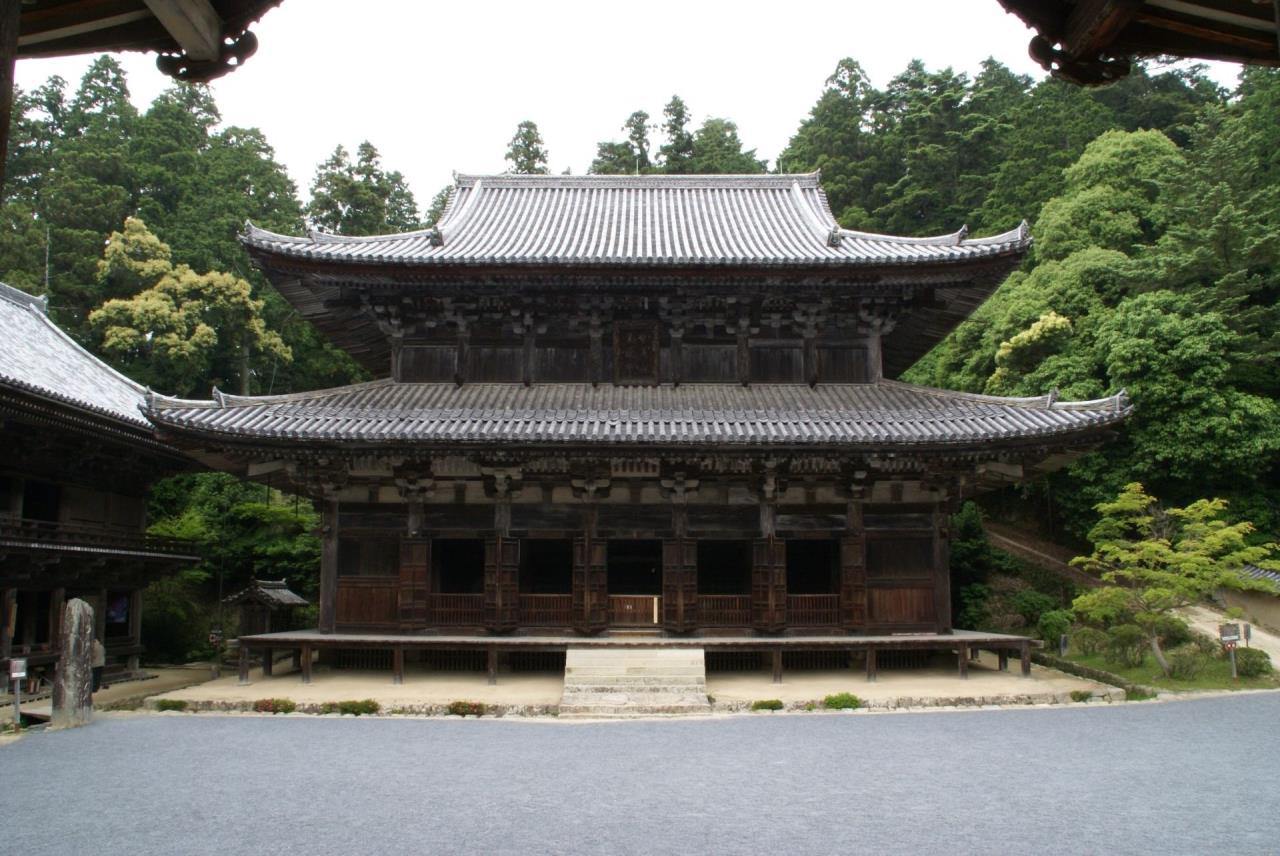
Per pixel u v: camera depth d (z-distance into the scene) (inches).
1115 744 679.1
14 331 1283.2
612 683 890.7
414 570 1031.0
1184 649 1171.3
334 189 2314.2
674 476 1022.4
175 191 2423.7
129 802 522.6
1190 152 2039.9
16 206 2162.9
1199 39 314.5
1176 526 1406.3
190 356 1937.7
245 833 456.1
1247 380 1547.7
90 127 2566.4
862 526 1048.2
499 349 1154.0
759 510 1043.9
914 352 1368.1
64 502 1176.2
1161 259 1653.5
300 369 2324.1
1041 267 1868.8
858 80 3166.8
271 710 853.2
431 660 1071.0
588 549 1032.8
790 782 556.7
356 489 1055.6
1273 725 763.4
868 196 2851.9
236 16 330.3
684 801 510.0
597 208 1395.2
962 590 1451.8
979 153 2760.8
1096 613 1075.9
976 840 434.3
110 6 303.6
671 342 1145.4
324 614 1038.4
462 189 1460.4
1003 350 1700.3
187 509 1770.4
